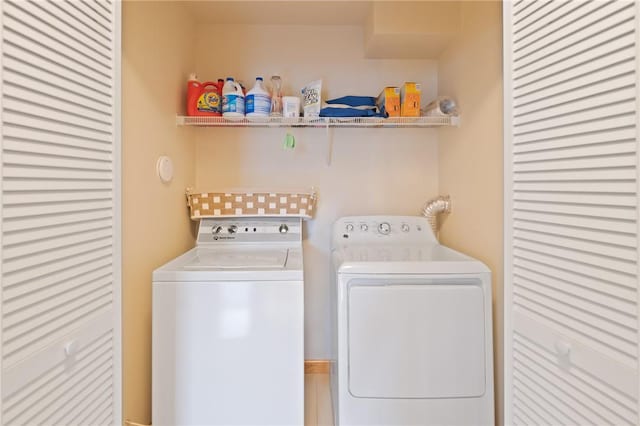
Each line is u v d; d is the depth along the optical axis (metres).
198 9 1.96
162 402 1.34
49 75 0.71
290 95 2.16
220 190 1.98
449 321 1.38
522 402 0.95
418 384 1.38
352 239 2.02
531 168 0.90
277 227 2.02
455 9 1.85
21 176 0.64
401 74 2.19
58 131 0.73
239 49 2.15
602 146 0.70
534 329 0.90
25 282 0.65
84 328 0.81
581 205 0.75
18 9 0.64
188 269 1.41
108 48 0.91
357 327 1.39
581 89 0.75
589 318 0.74
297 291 1.37
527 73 0.91
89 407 0.84
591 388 0.73
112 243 0.93
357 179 2.21
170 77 1.71
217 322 1.36
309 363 2.20
